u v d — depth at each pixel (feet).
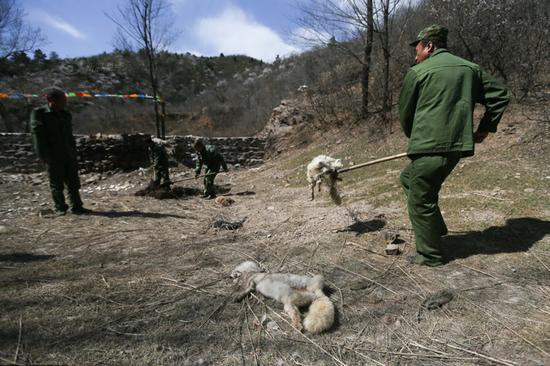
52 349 7.59
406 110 11.43
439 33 11.37
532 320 8.45
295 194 25.70
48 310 9.16
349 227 15.88
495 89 10.82
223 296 10.22
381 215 16.89
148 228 17.43
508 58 28.94
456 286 10.19
